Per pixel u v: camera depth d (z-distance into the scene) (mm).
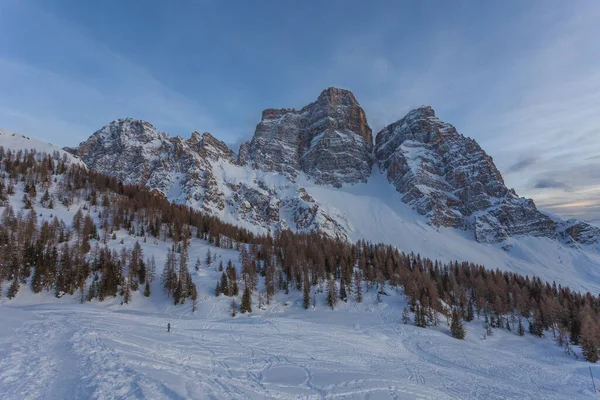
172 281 126562
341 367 51906
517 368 81312
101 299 114688
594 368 86875
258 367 44094
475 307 161500
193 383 31281
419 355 83812
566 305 162500
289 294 146000
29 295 109188
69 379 28375
